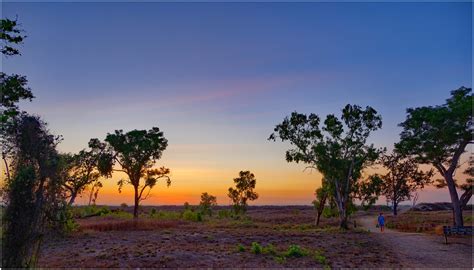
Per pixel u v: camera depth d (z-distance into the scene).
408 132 38.59
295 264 17.25
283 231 36.72
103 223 41.03
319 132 44.03
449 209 97.06
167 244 24.23
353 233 35.38
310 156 44.19
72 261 17.05
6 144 11.55
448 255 20.89
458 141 35.94
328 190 46.38
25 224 11.24
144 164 57.09
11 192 11.24
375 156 43.69
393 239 29.33
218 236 29.81
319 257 18.72
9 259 11.01
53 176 11.93
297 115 44.38
